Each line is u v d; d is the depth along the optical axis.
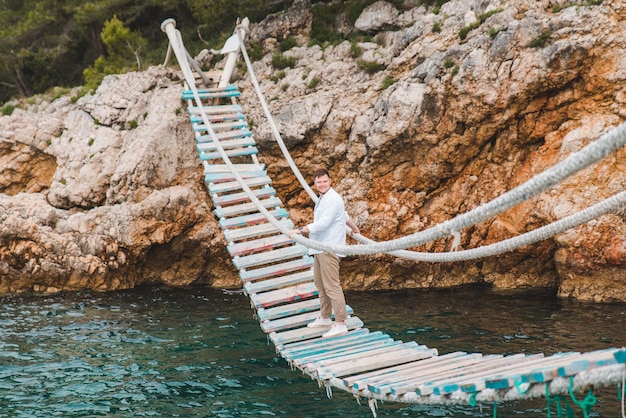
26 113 19.08
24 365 10.68
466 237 15.00
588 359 5.41
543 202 13.93
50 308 13.84
